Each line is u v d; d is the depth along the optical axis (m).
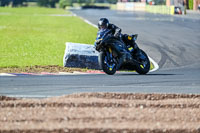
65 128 23.31
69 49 57.47
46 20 191.38
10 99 29.53
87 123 24.30
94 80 44.72
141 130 23.50
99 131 23.22
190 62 70.81
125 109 27.25
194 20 197.38
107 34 49.19
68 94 33.09
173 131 23.75
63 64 57.69
